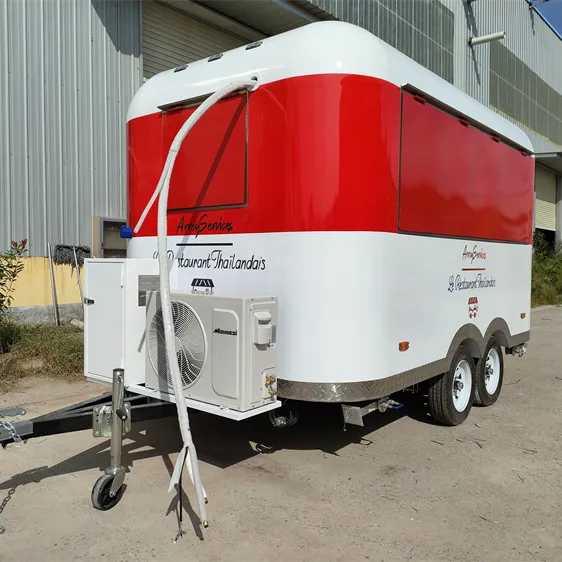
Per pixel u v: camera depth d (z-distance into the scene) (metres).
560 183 25.33
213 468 4.16
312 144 3.71
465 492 3.82
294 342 3.78
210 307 3.63
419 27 14.45
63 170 8.27
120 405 3.50
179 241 4.50
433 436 4.96
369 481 3.97
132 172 4.92
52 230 8.17
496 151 5.83
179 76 4.58
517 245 6.49
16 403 5.48
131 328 3.98
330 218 3.70
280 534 3.22
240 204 4.07
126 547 3.06
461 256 5.10
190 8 9.84
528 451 4.63
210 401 3.66
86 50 8.48
